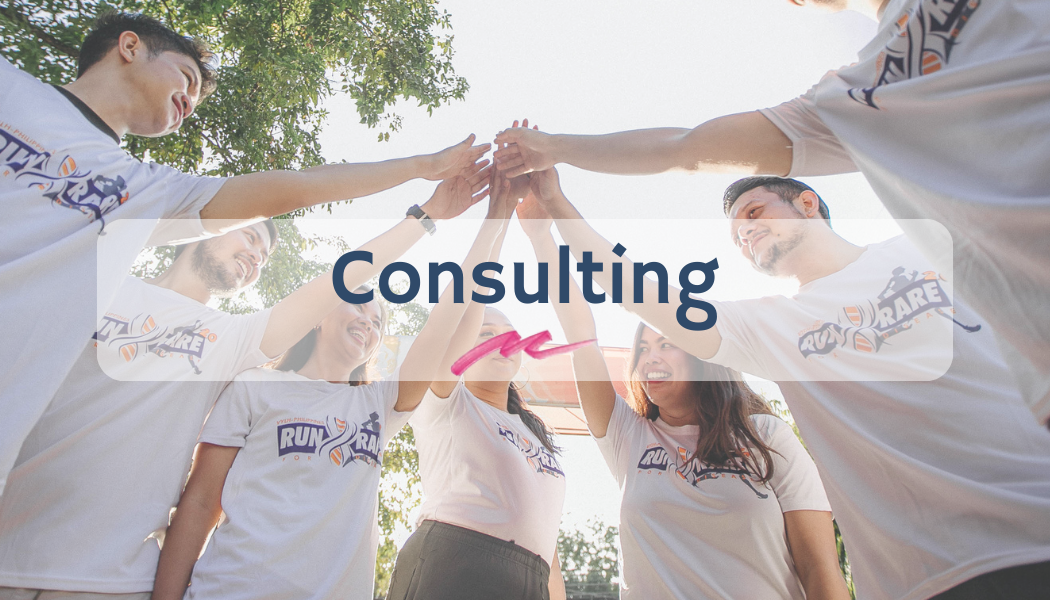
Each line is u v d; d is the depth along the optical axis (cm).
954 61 115
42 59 377
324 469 170
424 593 186
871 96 126
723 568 179
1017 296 98
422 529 201
